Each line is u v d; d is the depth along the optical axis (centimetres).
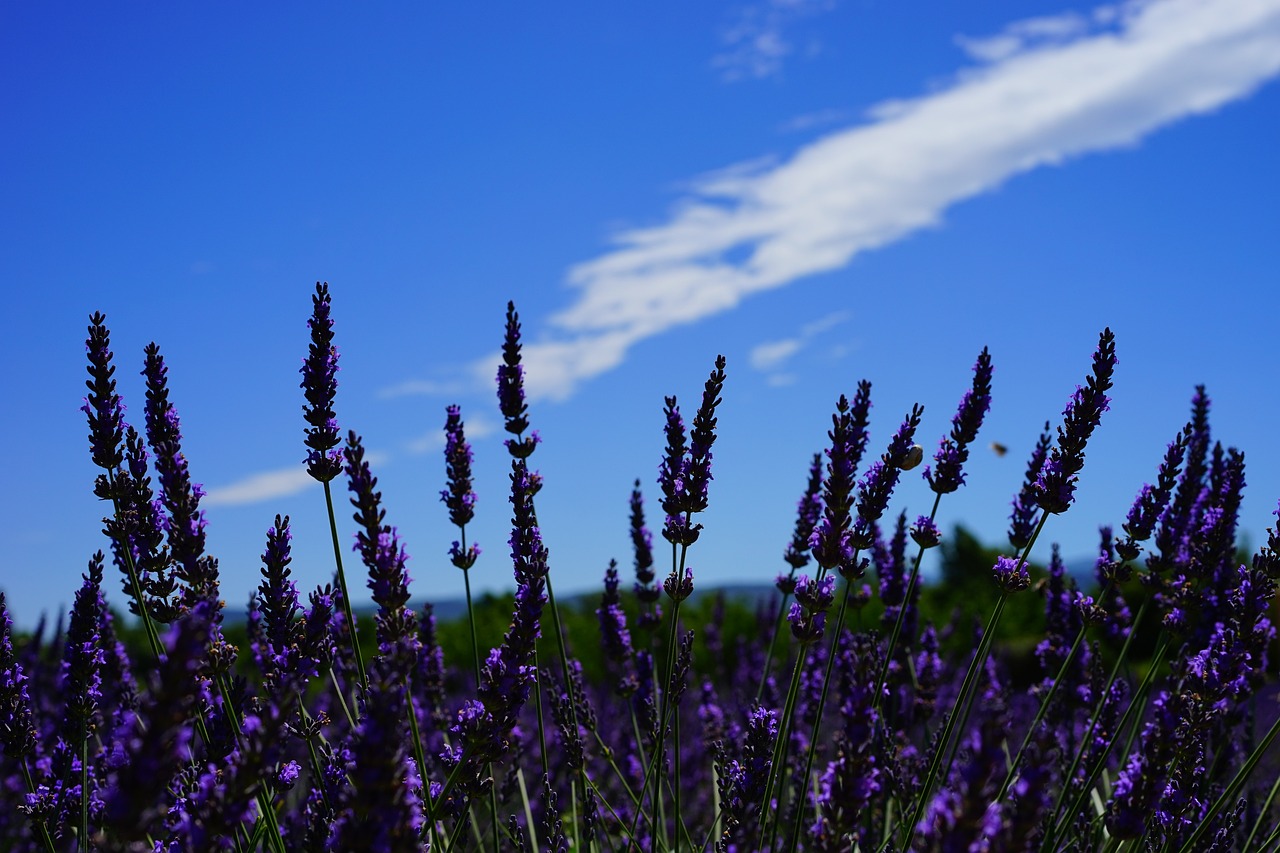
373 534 58
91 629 65
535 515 69
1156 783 56
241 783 50
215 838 50
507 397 71
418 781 59
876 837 71
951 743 83
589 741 86
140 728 55
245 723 52
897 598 81
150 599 62
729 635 235
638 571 81
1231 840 65
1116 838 58
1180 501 71
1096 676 76
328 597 61
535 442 71
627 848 73
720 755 69
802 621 63
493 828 64
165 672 47
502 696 58
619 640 80
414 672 79
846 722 53
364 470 58
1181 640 72
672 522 67
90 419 63
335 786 60
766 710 61
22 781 72
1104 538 81
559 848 67
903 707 81
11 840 68
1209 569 69
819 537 63
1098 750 69
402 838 50
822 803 53
